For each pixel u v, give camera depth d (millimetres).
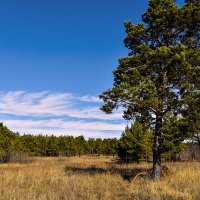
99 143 112125
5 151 49031
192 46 19703
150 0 20141
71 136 110625
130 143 37969
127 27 20781
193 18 19078
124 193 14391
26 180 18547
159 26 19500
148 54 18656
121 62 20047
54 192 14422
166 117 18344
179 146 34250
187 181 16234
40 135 100938
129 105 18281
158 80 18859
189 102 17578
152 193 13344
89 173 21938
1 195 13266
